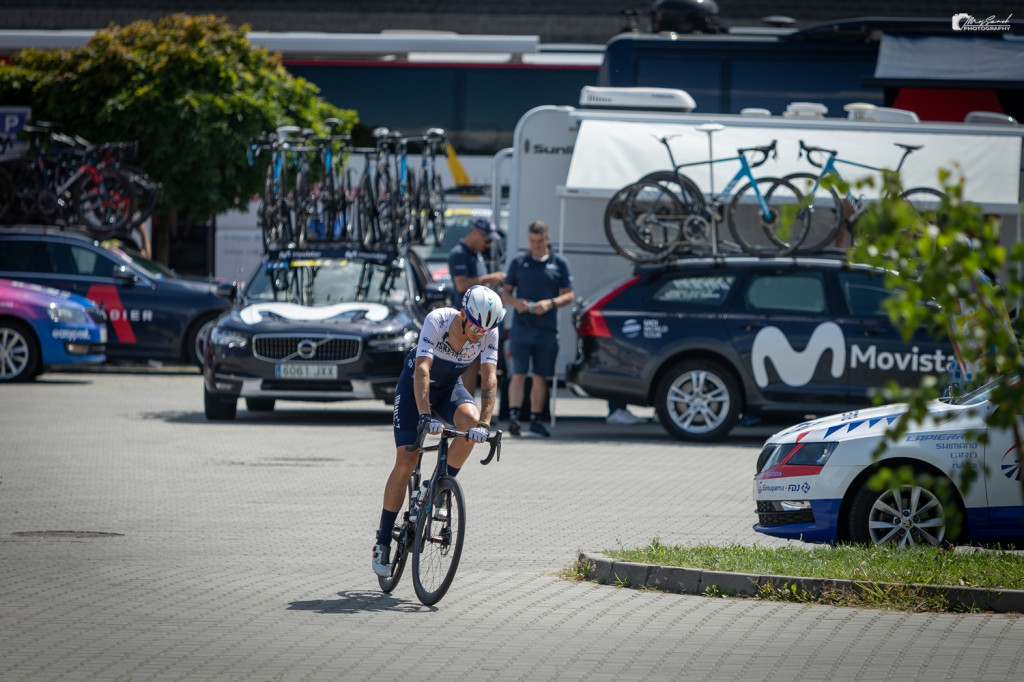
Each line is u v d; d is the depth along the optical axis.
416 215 34.91
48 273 41.28
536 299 28.20
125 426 29.23
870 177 8.88
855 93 42.16
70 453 24.81
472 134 51.81
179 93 46.59
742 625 12.55
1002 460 15.22
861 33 42.00
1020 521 15.20
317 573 14.88
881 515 15.64
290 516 18.64
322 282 31.36
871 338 27.06
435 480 13.52
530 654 11.46
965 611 13.12
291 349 29.08
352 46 52.03
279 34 52.22
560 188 30.19
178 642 11.70
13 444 25.92
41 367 38.75
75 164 41.81
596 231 33.75
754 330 27.22
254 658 11.20
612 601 13.58
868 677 10.80
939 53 40.16
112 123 47.12
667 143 30.62
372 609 13.13
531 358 29.02
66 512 18.72
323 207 34.16
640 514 19.12
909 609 13.18
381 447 26.38
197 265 54.16
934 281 8.62
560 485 21.92
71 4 71.38
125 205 41.84
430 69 51.94
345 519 18.45
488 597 13.73
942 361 26.94
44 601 13.24
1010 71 39.22
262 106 46.66
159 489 20.88
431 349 13.45
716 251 29.89
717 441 27.94
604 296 27.91
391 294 31.20
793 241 29.56
